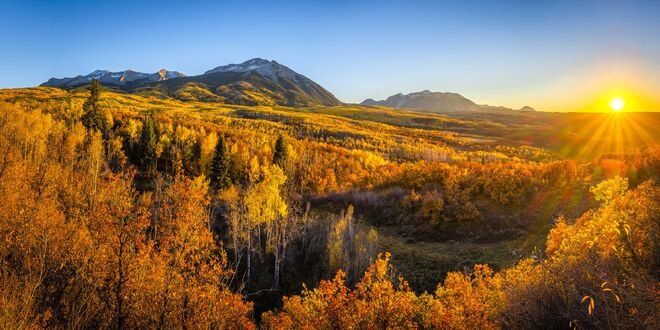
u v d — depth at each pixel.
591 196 38.75
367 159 93.88
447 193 50.41
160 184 51.50
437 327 18.03
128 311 18.70
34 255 20.58
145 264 20.12
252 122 179.88
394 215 52.72
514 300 12.98
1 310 14.62
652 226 11.38
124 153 85.62
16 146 55.94
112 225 22.53
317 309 20.70
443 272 35.97
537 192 45.03
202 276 22.20
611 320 8.95
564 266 12.11
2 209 23.97
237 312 21.81
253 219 43.28
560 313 10.77
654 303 8.11
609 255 10.95
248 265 42.44
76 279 19.47
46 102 143.12
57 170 47.84
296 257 46.50
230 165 79.75
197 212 30.05
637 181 35.69
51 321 17.58
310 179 76.31
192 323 18.91
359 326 18.91
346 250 42.03
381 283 20.44
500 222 42.41
